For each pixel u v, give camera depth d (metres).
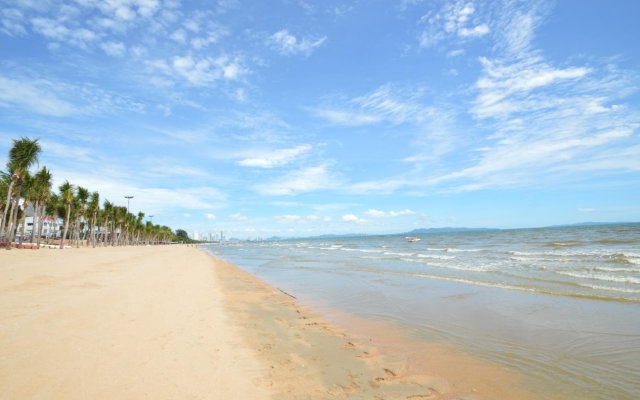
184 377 6.08
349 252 53.56
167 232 173.12
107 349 7.09
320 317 11.83
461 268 23.22
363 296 15.39
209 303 13.23
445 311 12.00
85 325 8.64
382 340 9.13
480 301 13.10
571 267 20.33
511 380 6.53
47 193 49.50
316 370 6.96
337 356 7.84
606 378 6.48
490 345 8.50
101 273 19.38
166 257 43.16
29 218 94.69
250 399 5.49
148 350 7.23
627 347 7.89
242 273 26.53
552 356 7.63
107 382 5.63
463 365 7.31
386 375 6.80
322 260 37.94
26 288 12.96
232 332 9.30
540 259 25.81
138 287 15.17
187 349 7.52
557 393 5.99
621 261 22.11
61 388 5.30
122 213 94.94
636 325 9.35
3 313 9.13
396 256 38.78
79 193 59.03
